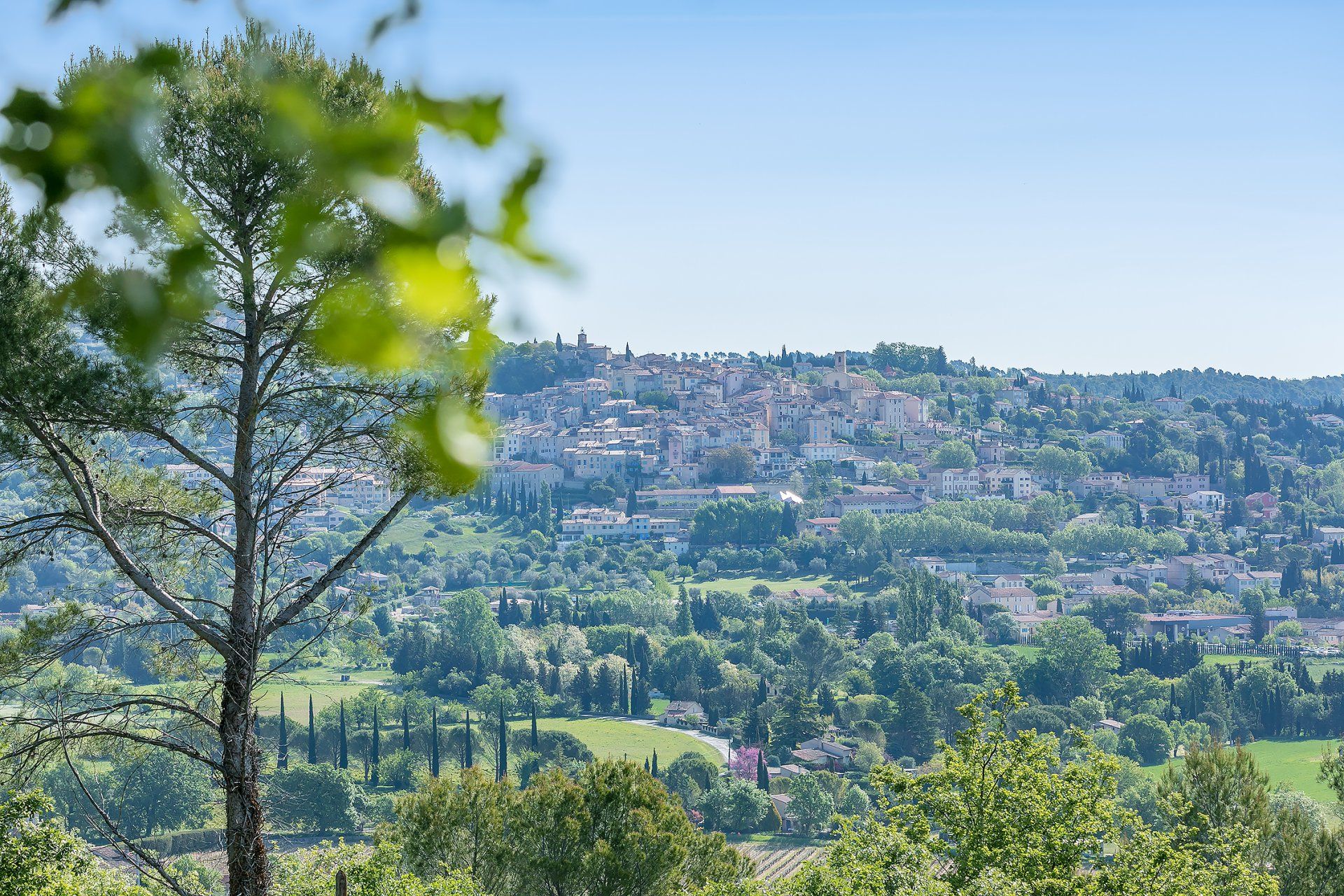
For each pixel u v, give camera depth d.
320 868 38.53
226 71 21.30
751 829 141.38
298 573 30.12
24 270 21.19
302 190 2.48
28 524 25.50
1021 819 39.00
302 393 25.17
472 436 2.53
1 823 32.84
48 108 2.38
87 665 108.69
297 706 180.25
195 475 29.98
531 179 2.17
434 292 2.17
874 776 41.50
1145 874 36.44
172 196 2.67
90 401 22.59
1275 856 41.41
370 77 21.88
